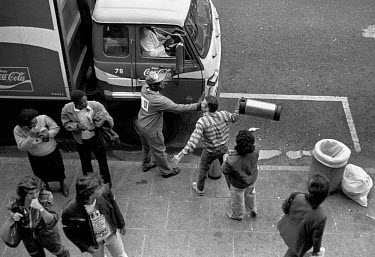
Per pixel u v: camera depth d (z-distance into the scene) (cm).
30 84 711
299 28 1097
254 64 981
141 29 672
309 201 457
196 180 707
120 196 682
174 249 605
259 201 668
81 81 758
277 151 779
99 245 494
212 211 655
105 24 664
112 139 631
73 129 608
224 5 1193
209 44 717
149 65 688
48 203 487
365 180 645
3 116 813
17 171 730
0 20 648
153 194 685
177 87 710
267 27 1102
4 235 474
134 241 616
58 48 673
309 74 952
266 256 593
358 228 626
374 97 891
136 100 722
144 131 643
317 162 644
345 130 821
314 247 477
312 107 868
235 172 557
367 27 1098
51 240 505
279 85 923
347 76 945
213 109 590
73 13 733
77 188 427
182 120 839
